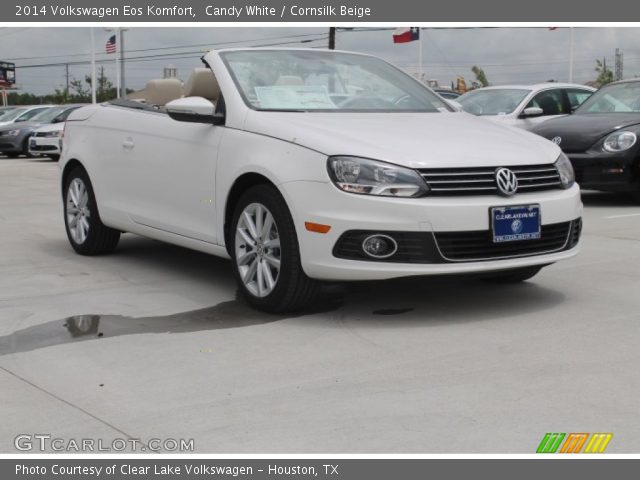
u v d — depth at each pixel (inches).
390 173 185.2
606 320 194.2
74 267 265.3
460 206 185.8
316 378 157.8
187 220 232.4
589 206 409.7
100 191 270.4
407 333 185.9
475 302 212.5
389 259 185.5
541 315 199.5
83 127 282.0
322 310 206.5
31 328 195.5
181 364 167.5
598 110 435.8
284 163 195.5
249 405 144.8
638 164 393.4
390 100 235.1
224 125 219.3
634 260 264.7
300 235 191.2
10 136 921.5
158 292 229.9
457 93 669.3
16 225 356.5
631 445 126.1
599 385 150.8
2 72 2333.9
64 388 154.6
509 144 204.2
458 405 142.6
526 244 196.4
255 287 207.2
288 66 237.0
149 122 249.4
